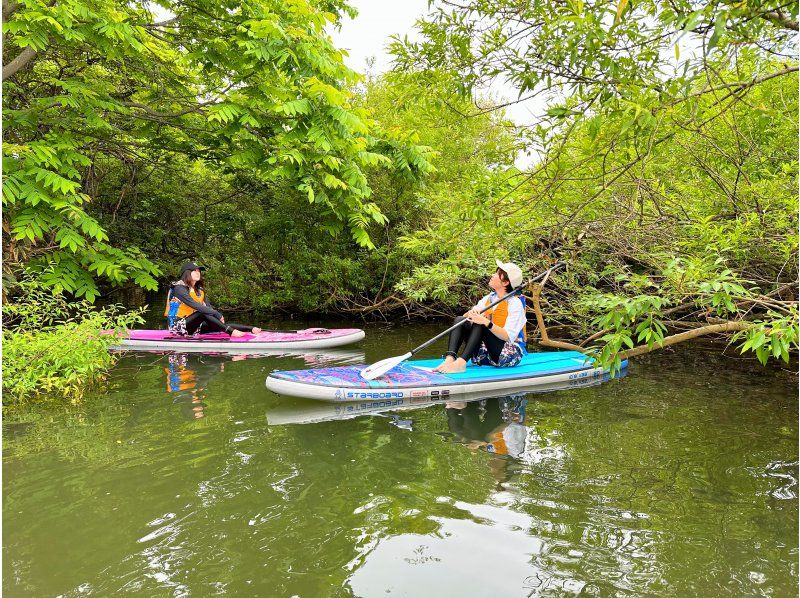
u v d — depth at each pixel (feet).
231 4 22.38
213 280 37.01
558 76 8.03
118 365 19.52
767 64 10.14
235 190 37.78
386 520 8.15
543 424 12.70
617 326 8.77
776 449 10.77
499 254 19.27
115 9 20.42
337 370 16.17
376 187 32.30
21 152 17.84
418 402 14.76
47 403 14.49
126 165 35.32
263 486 9.37
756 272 15.25
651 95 7.51
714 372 17.26
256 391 15.87
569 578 6.61
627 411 13.56
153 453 10.91
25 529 7.95
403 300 32.50
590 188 12.12
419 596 6.30
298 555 7.23
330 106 21.15
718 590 6.32
